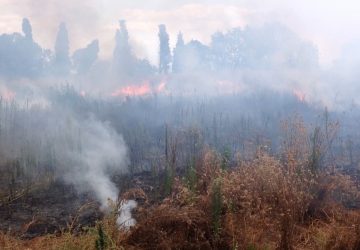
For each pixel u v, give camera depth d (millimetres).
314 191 7441
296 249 5973
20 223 7410
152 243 5980
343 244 5961
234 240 5965
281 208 6414
